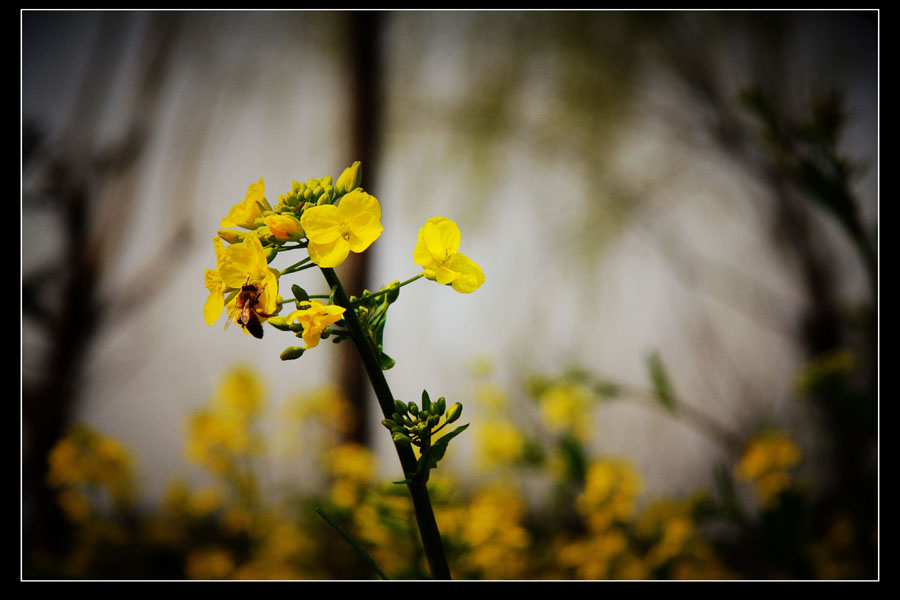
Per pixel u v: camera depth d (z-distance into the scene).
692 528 1.40
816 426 1.63
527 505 1.96
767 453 1.32
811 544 1.36
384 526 1.07
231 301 0.97
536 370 1.99
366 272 2.75
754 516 1.37
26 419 2.09
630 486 1.50
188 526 1.90
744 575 1.46
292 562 1.71
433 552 0.97
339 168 3.07
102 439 1.71
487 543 1.11
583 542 1.62
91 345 2.25
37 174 2.13
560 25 3.27
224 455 1.76
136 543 1.73
